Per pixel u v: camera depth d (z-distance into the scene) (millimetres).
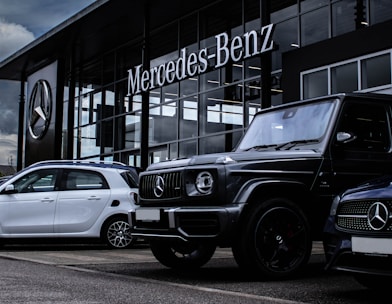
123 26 22750
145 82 18984
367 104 6703
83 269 7141
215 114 19375
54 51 26125
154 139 22484
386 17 14258
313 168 6266
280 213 6020
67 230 10438
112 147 25500
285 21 17359
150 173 6645
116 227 10625
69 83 27703
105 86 26516
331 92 13602
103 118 26422
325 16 15984
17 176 10617
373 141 6641
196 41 21062
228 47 15875
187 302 4785
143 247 10977
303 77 14367
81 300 4887
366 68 12875
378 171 6598
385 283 5348
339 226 4938
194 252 7441
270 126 7227
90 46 25500
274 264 6047
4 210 10367
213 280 6145
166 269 7238
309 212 6289
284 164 6156
